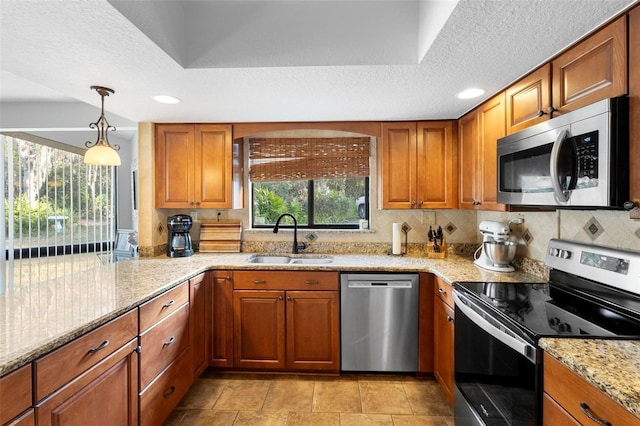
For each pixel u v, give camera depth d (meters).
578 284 1.60
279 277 2.41
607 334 1.14
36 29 1.28
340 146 3.07
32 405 1.01
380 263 2.50
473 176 2.36
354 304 2.38
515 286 1.80
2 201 2.46
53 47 1.43
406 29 1.62
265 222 3.22
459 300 1.75
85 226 3.07
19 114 3.09
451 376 1.98
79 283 1.86
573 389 0.96
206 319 2.40
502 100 1.98
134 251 3.39
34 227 2.65
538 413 1.12
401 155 2.67
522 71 1.70
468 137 2.44
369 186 3.08
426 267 2.34
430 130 2.66
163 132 2.77
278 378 2.41
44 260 2.72
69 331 1.16
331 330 2.39
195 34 1.65
